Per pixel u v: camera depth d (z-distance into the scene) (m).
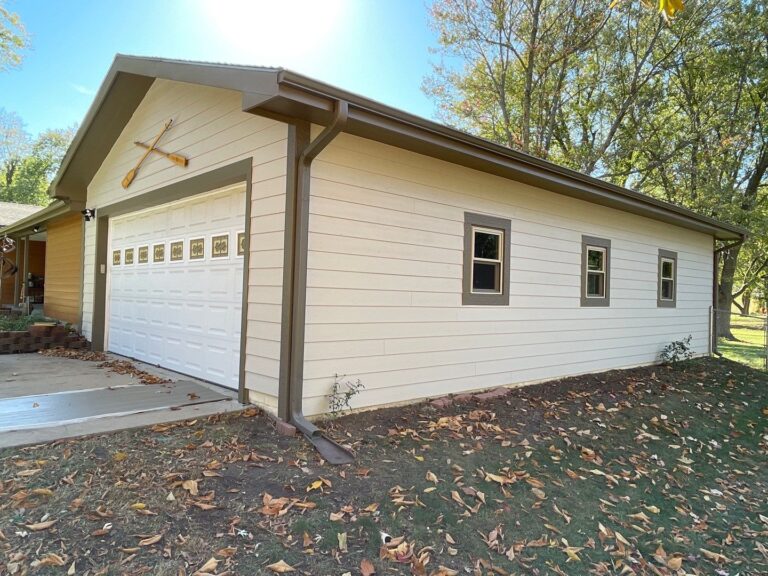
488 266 6.32
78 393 4.88
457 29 16.72
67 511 2.62
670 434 5.38
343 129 4.03
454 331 5.77
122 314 7.84
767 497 4.07
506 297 6.43
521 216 6.66
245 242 4.83
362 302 4.80
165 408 4.40
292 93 3.61
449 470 3.73
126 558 2.29
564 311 7.39
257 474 3.29
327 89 3.71
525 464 4.06
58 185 8.38
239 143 5.00
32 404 4.34
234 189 5.39
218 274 5.59
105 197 8.06
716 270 11.62
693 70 17.56
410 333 5.28
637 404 6.33
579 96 18.84
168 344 6.53
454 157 5.36
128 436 3.69
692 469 4.50
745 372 9.50
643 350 9.16
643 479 4.13
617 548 2.99
